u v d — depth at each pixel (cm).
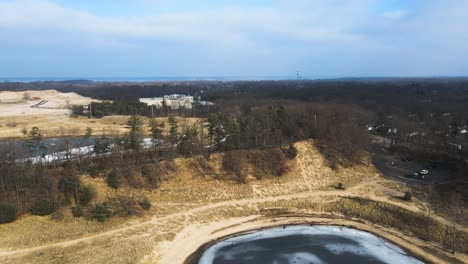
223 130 9869
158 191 7869
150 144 9975
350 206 7725
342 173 9275
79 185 7125
